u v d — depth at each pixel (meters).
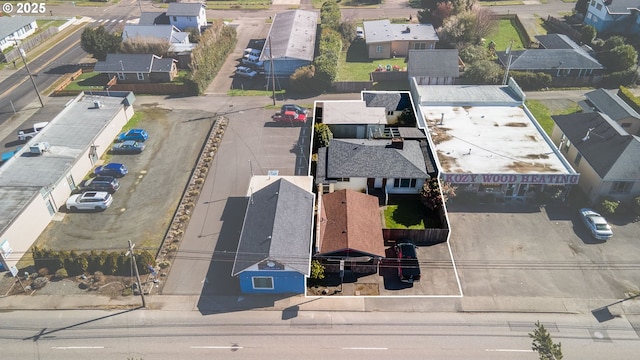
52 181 47.41
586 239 44.00
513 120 56.94
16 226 42.12
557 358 29.16
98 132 55.91
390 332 36.19
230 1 112.38
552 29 90.31
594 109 61.25
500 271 40.88
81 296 39.31
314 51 80.25
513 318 37.06
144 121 63.38
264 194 43.62
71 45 89.56
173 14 88.25
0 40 83.94
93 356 34.84
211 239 44.25
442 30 83.31
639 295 38.75
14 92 72.19
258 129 60.91
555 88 71.00
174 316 37.56
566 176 46.38
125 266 40.84
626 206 47.22
